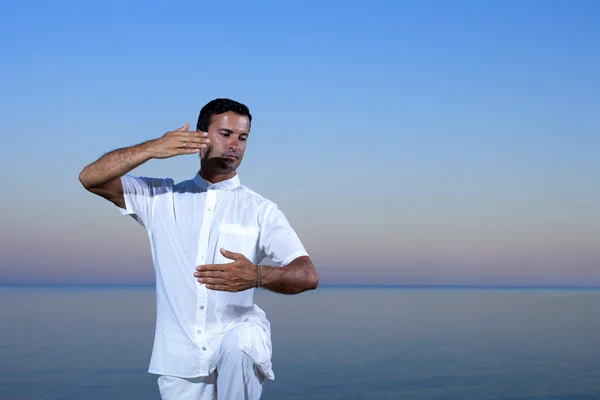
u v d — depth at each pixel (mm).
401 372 24359
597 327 48844
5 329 41062
